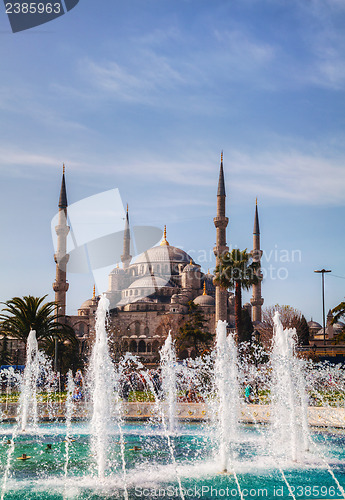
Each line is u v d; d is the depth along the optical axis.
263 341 77.19
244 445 20.14
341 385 42.34
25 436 22.48
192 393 36.53
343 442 20.77
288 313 77.56
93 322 136.50
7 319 51.28
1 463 17.41
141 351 134.62
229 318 137.62
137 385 46.16
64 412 29.86
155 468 16.66
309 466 17.00
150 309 140.50
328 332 125.69
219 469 16.55
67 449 19.27
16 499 13.60
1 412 30.45
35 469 16.61
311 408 29.61
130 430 23.84
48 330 53.56
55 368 57.72
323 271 72.94
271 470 16.44
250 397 34.44
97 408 17.75
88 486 14.69
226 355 20.62
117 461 17.77
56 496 13.83
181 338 103.50
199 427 24.69
